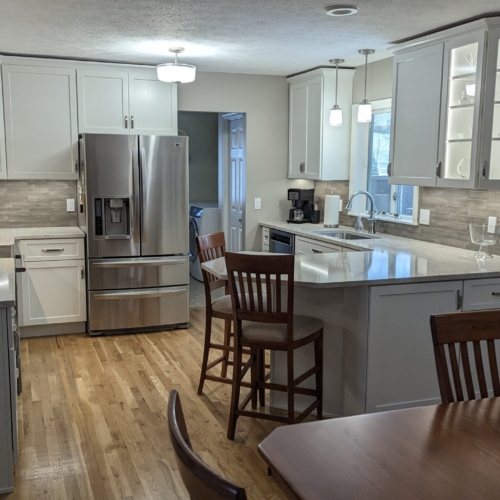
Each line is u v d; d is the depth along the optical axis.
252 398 3.42
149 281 5.03
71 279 4.92
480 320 1.91
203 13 3.46
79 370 4.12
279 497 2.55
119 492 2.58
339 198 5.47
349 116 5.46
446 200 4.30
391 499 1.22
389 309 3.06
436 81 3.86
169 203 5.01
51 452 2.93
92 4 3.27
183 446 1.01
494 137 3.52
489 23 3.39
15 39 4.22
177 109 5.50
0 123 4.85
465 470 1.34
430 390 3.22
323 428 1.55
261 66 5.34
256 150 5.98
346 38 4.12
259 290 2.86
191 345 4.72
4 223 5.24
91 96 5.09
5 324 2.53
